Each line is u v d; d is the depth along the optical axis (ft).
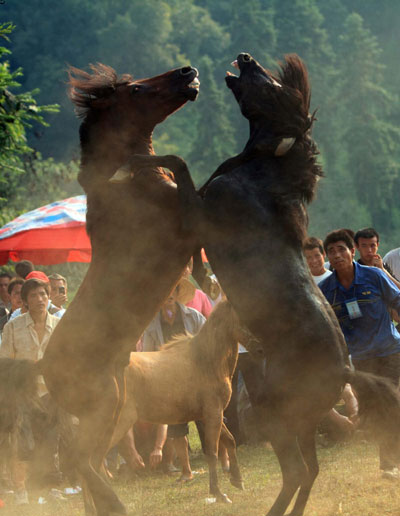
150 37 407.85
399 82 418.72
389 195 313.32
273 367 18.93
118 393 21.72
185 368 26.61
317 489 23.84
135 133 20.89
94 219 20.80
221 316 26.68
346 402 32.01
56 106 64.64
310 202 19.80
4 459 24.67
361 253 31.68
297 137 19.38
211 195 19.38
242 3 375.86
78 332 21.07
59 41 407.85
